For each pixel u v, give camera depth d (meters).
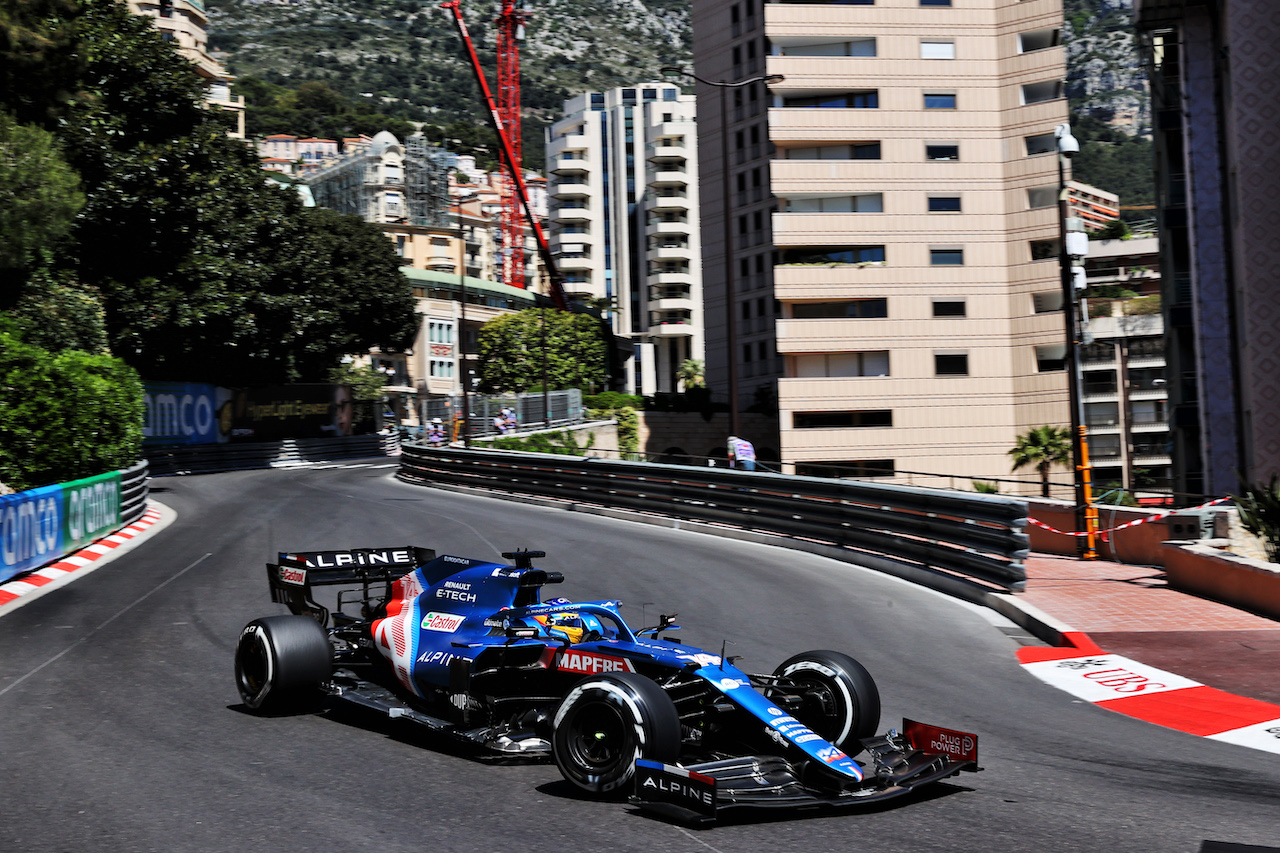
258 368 47.41
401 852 5.22
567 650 6.95
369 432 63.69
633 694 5.97
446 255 129.38
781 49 55.41
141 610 12.41
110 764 6.71
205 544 18.59
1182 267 37.62
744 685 6.38
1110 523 18.09
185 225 38.22
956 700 8.99
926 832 5.60
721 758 6.42
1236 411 32.34
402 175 133.38
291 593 8.88
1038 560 18.11
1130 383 83.44
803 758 6.09
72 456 20.03
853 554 17.61
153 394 38.97
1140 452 82.56
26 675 9.27
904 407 53.47
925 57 54.12
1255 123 28.58
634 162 136.88
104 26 36.91
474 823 5.67
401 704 7.57
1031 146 53.78
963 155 54.16
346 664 8.32
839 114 53.69
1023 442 51.19
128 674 9.32
